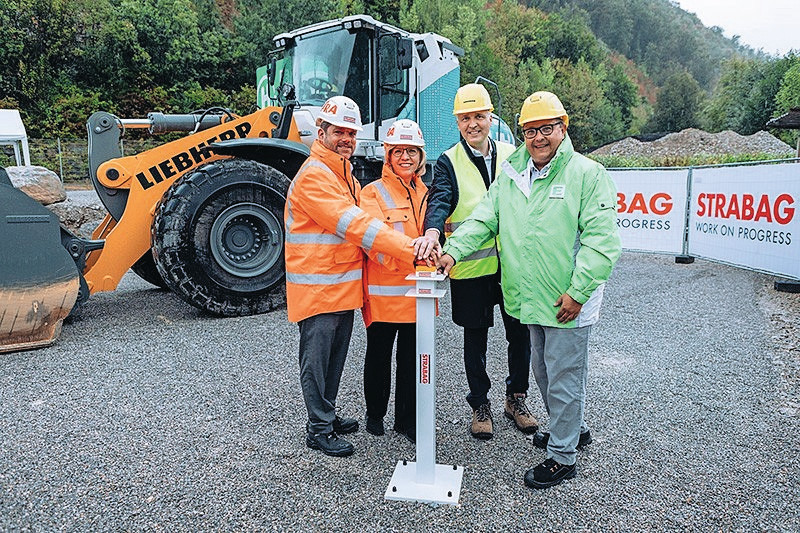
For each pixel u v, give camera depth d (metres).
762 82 56.03
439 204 2.86
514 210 2.50
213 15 33.81
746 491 2.40
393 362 4.18
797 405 3.25
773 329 4.72
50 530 2.15
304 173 2.60
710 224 7.37
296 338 4.46
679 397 3.38
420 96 6.62
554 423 2.47
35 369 3.80
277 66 6.49
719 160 29.77
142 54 27.84
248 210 5.03
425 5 46.94
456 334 4.71
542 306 2.41
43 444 2.81
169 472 2.56
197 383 3.57
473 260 2.83
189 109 28.62
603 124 60.47
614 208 2.35
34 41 27.06
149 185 4.99
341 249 2.64
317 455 2.73
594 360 4.04
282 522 2.21
